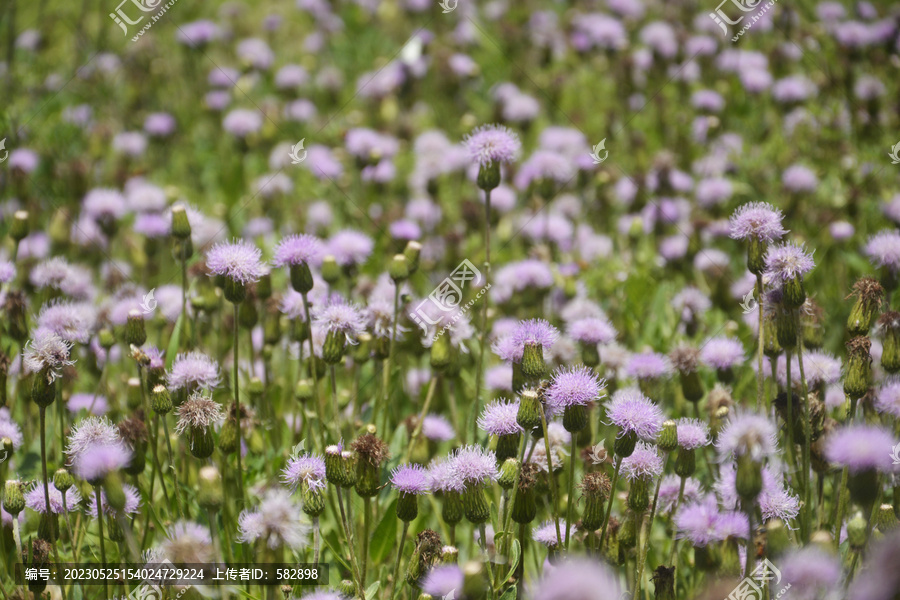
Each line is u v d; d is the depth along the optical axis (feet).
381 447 16.58
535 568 18.98
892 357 17.46
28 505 17.76
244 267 17.51
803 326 19.76
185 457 20.80
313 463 16.39
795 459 17.90
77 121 40.98
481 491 15.75
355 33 54.39
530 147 41.81
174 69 48.06
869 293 16.99
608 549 16.06
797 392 18.57
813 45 39.34
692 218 32.73
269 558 15.87
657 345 26.25
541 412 15.81
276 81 46.85
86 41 45.80
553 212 33.94
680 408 22.35
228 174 39.40
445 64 43.19
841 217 30.68
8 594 17.03
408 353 25.25
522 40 48.44
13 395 22.50
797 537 17.49
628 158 38.09
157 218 30.37
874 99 35.58
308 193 37.60
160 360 19.24
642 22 50.16
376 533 18.78
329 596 15.25
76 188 34.99
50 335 16.81
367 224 34.24
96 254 32.22
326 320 18.94
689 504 18.06
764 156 35.40
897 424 16.99
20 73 40.52
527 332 17.90
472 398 23.85
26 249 30.73
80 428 17.21
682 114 39.37
